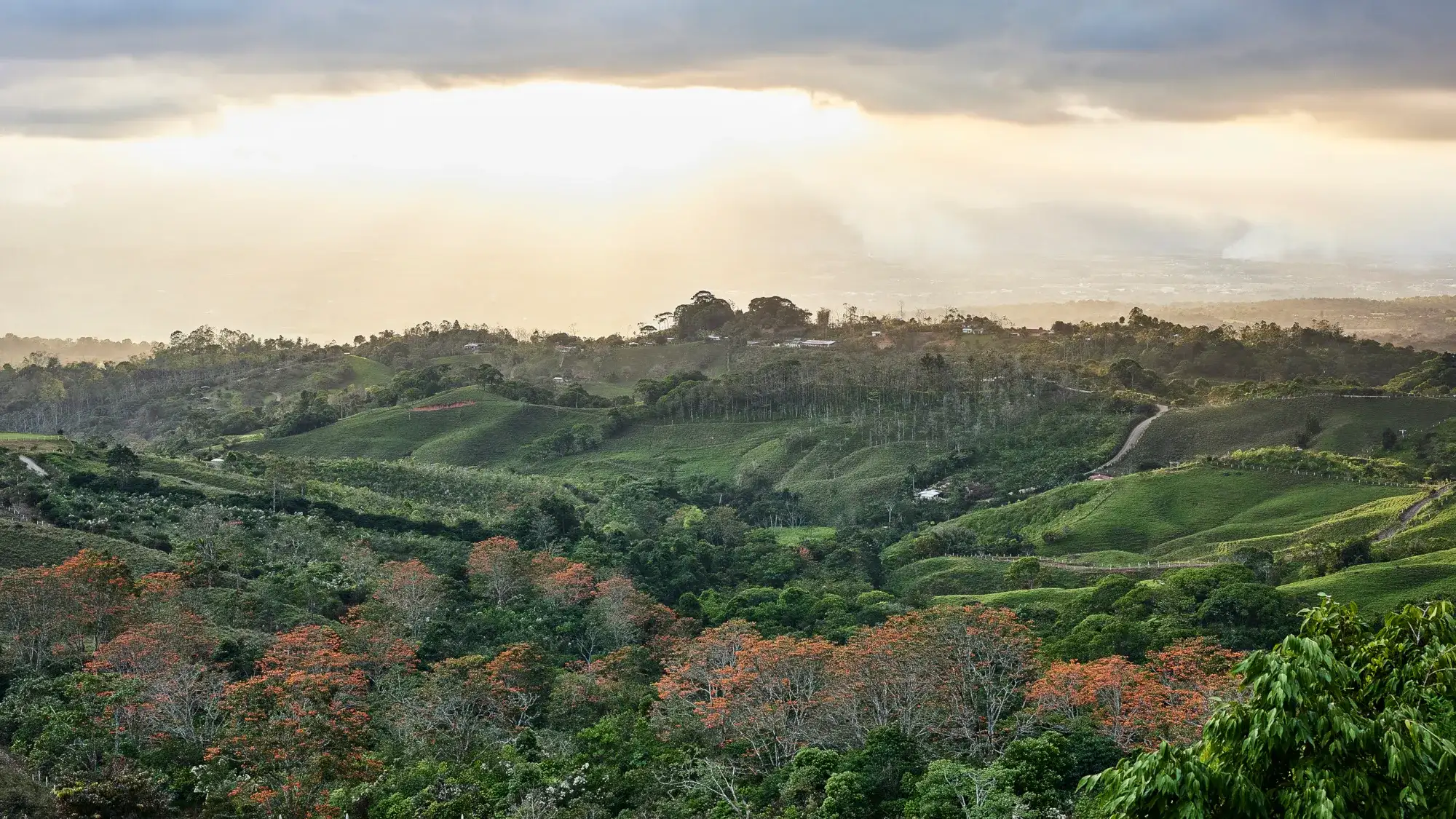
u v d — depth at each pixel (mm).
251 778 57938
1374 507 139875
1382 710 20031
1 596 76062
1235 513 152000
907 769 58562
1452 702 20312
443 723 71750
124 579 83375
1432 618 21438
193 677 69812
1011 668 73188
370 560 113500
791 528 182000
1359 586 103250
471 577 113688
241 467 162875
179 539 113688
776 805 57750
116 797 52781
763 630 101375
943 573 135625
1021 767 54406
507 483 181875
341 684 73375
